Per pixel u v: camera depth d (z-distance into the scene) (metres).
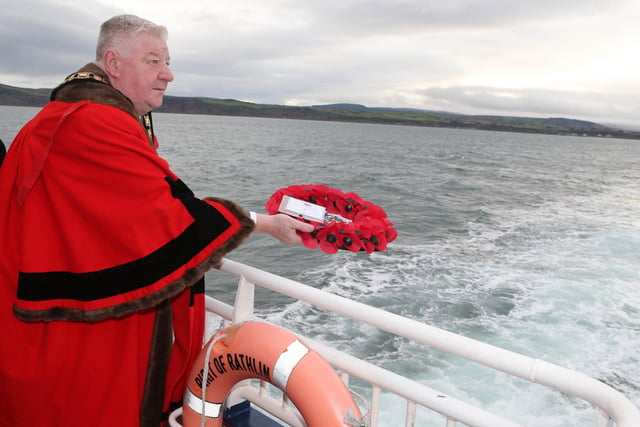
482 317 10.05
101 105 1.49
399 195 30.28
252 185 31.44
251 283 1.84
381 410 6.27
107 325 1.54
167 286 1.42
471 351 1.26
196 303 1.76
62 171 1.44
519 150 111.19
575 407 6.80
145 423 1.71
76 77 1.57
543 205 27.98
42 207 1.48
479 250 15.86
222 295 11.15
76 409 1.58
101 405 1.59
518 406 6.85
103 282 1.42
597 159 92.88
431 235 18.31
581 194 34.78
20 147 1.54
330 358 1.59
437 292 11.40
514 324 9.73
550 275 12.94
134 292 1.42
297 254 14.30
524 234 18.92
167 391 1.85
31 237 1.46
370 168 47.00
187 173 36.22
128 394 1.60
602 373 8.05
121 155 1.41
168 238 1.42
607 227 20.64
